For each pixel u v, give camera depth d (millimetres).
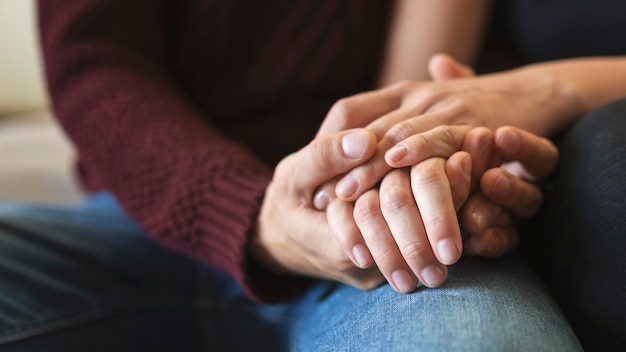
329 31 778
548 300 548
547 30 767
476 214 560
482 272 555
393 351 497
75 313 688
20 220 724
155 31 782
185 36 788
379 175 557
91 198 928
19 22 1289
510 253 595
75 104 724
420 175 542
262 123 797
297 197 583
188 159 667
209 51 787
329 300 629
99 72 729
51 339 669
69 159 1046
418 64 772
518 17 787
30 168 1020
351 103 602
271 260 628
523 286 548
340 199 565
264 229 616
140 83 729
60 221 750
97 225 768
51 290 686
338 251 560
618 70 667
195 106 795
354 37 783
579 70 666
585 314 550
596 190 551
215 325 753
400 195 540
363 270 567
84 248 726
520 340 491
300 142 789
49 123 1227
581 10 751
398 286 541
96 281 712
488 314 509
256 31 781
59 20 744
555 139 646
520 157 584
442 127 568
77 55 731
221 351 758
